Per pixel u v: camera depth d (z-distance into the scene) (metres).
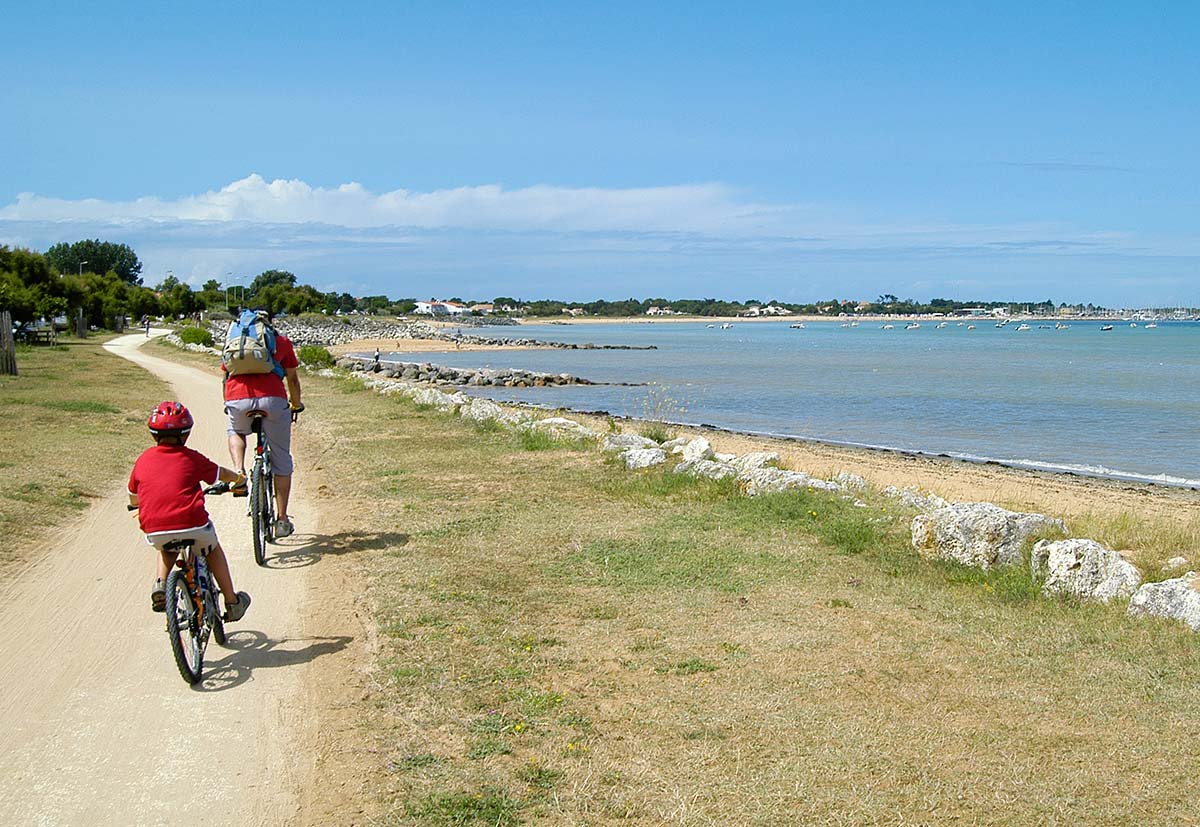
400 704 5.16
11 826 4.00
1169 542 8.01
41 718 5.04
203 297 113.81
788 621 6.59
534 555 8.29
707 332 177.00
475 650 5.96
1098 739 4.82
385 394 24.58
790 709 5.14
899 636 6.30
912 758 4.58
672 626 6.47
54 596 7.16
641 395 42.41
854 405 37.53
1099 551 7.11
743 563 8.00
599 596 7.13
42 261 60.44
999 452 24.50
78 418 17.98
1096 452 24.59
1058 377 53.09
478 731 4.84
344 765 4.50
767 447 23.44
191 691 5.39
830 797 4.20
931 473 19.69
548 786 4.29
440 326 169.62
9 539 8.69
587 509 10.22
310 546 8.70
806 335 156.50
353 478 12.27
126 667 5.76
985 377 53.47
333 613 6.75
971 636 6.30
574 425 16.80
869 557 8.17
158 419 5.57
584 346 99.25
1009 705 5.23
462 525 9.45
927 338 138.12
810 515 9.49
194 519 5.55
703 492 10.84
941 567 7.78
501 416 18.11
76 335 64.38
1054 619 6.62
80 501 10.55
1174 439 27.22
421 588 7.27
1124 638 6.21
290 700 5.25
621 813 4.07
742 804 4.14
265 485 8.30
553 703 5.17
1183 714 5.11
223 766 4.52
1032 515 7.91
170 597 5.25
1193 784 4.36
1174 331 183.38
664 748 4.67
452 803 4.11
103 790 4.30
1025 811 4.11
